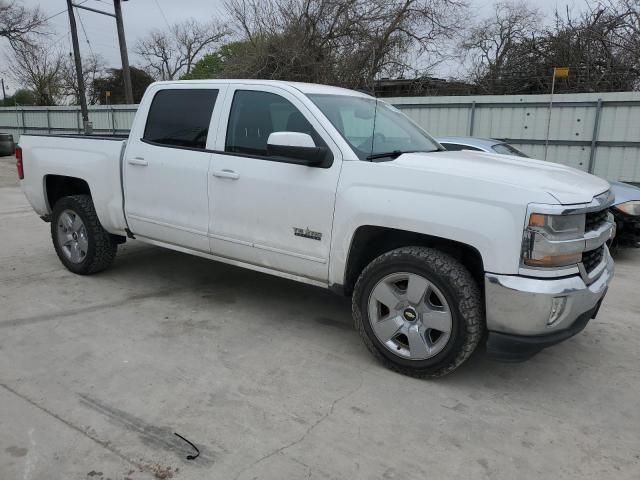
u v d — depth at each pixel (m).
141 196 4.68
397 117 4.66
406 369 3.46
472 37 20.95
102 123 23.19
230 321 4.37
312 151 3.52
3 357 3.60
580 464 2.67
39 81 45.72
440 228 3.16
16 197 11.05
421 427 2.94
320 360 3.71
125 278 5.40
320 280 3.81
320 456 2.65
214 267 5.86
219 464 2.56
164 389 3.24
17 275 5.41
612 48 16.09
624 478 2.57
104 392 3.18
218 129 4.21
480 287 3.35
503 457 2.70
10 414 2.92
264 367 3.58
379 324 3.52
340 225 3.56
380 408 3.11
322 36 20.47
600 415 3.13
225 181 4.10
